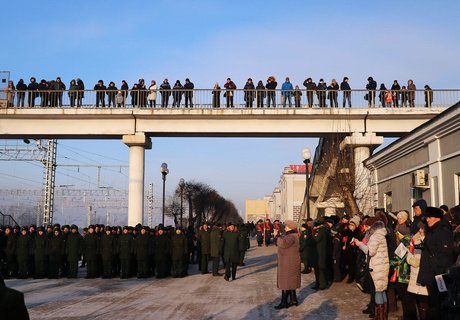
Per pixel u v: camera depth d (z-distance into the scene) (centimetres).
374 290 810
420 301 734
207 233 1703
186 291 1240
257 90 2267
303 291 1198
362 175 2200
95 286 1373
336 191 2497
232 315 897
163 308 980
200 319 860
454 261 654
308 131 2278
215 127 2309
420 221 808
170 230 1861
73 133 2331
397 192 1848
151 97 2325
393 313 891
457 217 754
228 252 1480
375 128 2259
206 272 1703
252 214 11700
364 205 2138
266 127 2295
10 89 2342
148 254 1580
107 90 2325
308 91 2272
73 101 2344
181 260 1590
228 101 2308
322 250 1216
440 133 1426
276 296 1138
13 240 1633
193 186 6316
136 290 1272
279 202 7719
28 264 1630
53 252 1603
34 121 2333
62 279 1584
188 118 2309
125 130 2327
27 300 1112
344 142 2241
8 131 2327
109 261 1582
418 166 1628
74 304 1045
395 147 1788
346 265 1354
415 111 2200
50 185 4209
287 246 966
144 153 2380
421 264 682
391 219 1091
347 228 1318
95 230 1625
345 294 1140
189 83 2327
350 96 2247
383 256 770
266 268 1861
